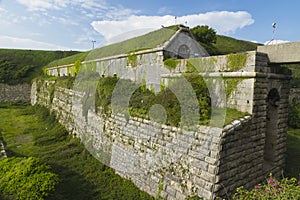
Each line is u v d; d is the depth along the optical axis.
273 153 10.50
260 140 8.82
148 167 8.79
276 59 9.08
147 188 8.68
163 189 8.00
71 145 13.73
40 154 12.57
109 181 9.73
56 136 15.96
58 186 8.18
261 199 4.87
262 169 9.11
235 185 7.42
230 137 7.02
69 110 16.91
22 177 7.25
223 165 6.77
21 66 39.75
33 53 45.38
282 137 10.85
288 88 10.94
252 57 8.65
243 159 7.82
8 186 6.95
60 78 22.75
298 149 15.05
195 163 7.12
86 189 8.99
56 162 11.33
